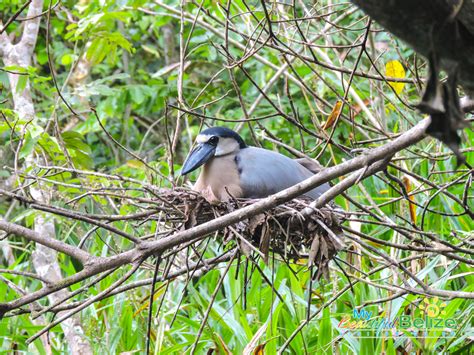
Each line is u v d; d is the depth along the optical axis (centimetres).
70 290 1123
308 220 714
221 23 1030
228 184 871
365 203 1220
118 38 1172
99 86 1181
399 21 388
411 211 898
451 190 1080
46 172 955
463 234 1045
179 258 1045
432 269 1005
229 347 1019
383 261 952
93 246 1107
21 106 1112
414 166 1143
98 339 994
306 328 970
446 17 380
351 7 1111
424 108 380
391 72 929
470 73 410
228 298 1026
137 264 576
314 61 768
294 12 799
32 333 1052
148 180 955
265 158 883
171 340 1006
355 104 1268
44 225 1095
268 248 706
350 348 973
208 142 894
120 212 954
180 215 767
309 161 923
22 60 1159
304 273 1064
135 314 986
